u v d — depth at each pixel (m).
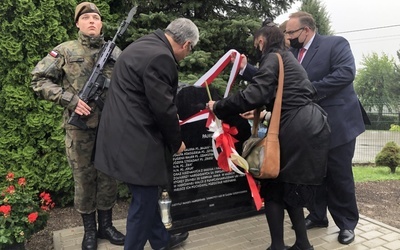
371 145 13.19
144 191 2.26
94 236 3.04
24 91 3.83
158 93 2.10
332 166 3.06
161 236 2.74
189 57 4.07
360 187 5.36
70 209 4.15
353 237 3.11
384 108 34.16
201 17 4.80
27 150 3.87
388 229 3.40
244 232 3.33
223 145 2.69
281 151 2.41
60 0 3.84
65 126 2.90
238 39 4.58
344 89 3.08
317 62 3.08
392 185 5.53
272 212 2.57
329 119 3.03
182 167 3.15
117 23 4.21
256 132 2.66
